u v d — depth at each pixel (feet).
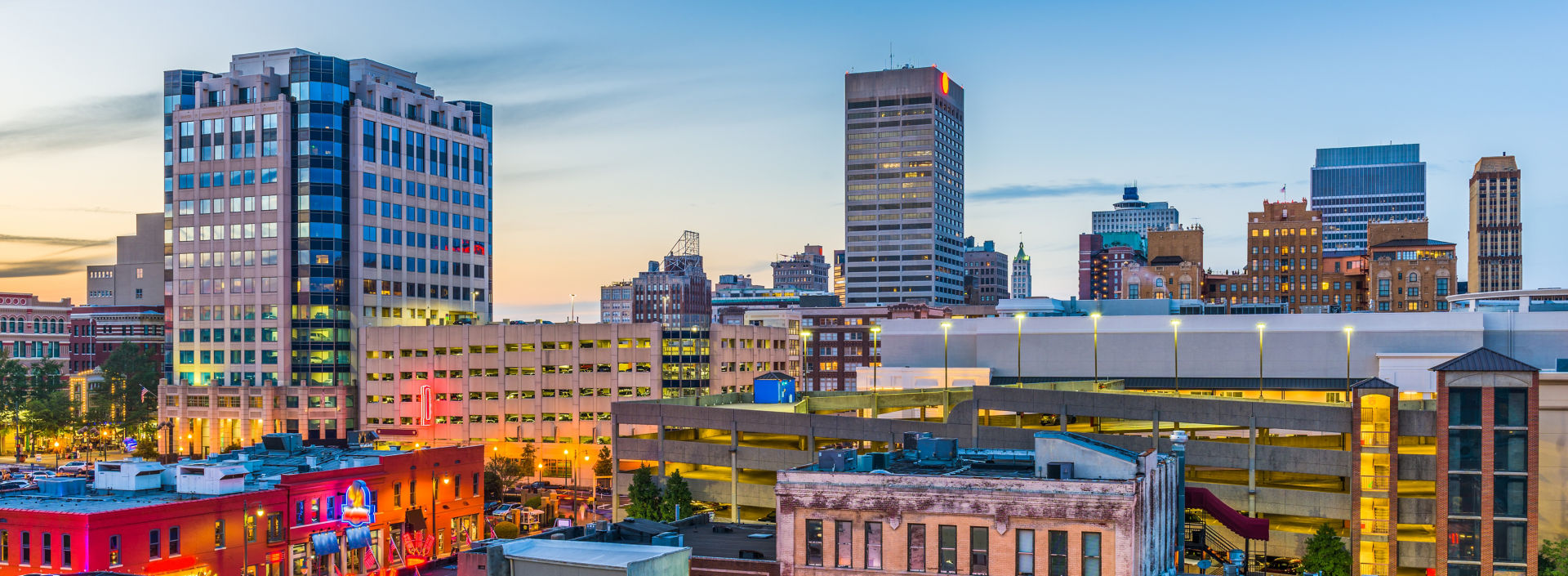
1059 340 500.33
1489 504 289.94
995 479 192.95
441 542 385.91
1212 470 345.51
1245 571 282.56
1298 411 314.55
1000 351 508.12
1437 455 294.46
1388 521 303.89
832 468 216.33
